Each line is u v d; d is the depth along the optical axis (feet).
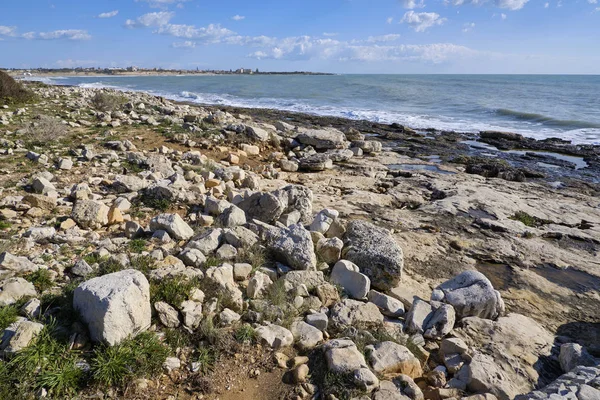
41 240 17.67
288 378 11.78
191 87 220.02
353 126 76.07
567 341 15.44
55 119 42.93
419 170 42.86
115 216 20.93
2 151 32.04
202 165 33.86
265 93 175.11
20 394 9.75
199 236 18.29
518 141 64.44
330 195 32.53
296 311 14.80
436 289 16.96
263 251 17.97
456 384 12.28
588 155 54.75
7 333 11.14
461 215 28.45
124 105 60.85
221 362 12.05
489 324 15.29
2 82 59.31
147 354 11.45
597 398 10.57
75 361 10.81
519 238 24.93
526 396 11.14
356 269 17.25
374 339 13.78
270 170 38.27
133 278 12.35
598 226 27.76
